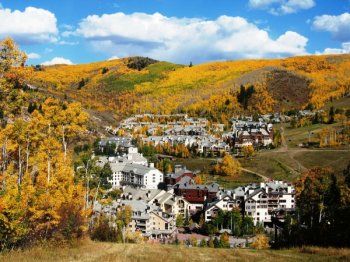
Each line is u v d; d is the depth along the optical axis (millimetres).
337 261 38219
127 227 114875
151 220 124000
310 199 77000
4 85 42656
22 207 41938
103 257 38625
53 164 53906
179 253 44750
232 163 185250
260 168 188125
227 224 128000
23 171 52344
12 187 42594
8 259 35312
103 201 74125
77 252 42156
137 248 49094
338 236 53219
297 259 40062
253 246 95625
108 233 67750
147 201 149375
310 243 54562
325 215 62938
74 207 51875
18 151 52469
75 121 56656
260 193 141375
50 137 53625
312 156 192875
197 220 147750
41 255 38562
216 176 183375
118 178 195375
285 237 58688
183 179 165875
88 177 68312
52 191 48531
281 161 192500
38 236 46094
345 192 59875
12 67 42844
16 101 45281
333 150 197750
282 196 142875
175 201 149750
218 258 41000
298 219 73375
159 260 38156
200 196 156375
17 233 40188
